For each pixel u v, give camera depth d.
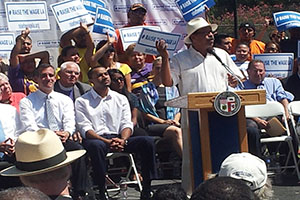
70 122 6.32
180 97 5.21
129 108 6.59
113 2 8.67
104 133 6.45
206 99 4.95
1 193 2.20
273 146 7.80
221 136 5.04
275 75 8.66
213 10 19.42
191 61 5.79
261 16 19.45
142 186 6.32
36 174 3.28
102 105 6.47
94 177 6.10
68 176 3.38
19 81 7.18
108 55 7.54
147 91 7.30
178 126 7.23
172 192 3.04
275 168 7.30
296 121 7.96
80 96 6.73
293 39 9.66
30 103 6.30
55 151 3.37
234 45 9.66
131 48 7.84
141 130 6.80
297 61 8.73
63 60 7.39
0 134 6.12
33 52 8.02
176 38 6.75
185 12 8.44
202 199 2.11
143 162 6.28
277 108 7.46
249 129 6.89
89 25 7.99
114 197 6.50
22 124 6.26
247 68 7.97
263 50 9.65
